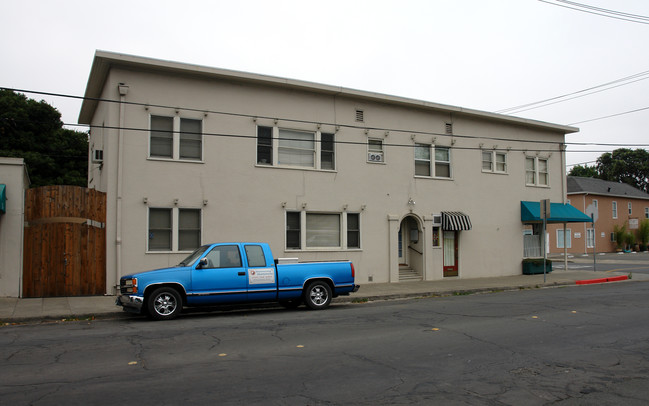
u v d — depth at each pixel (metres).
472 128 22.42
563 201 25.41
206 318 11.55
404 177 20.36
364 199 19.36
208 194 16.47
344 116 19.17
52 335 9.27
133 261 15.28
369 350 7.90
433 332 9.41
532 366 6.98
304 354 7.62
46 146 30.31
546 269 23.89
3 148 28.69
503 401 5.50
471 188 22.19
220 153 16.75
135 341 8.60
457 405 5.35
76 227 14.80
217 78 16.81
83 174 32.19
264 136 17.69
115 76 15.39
